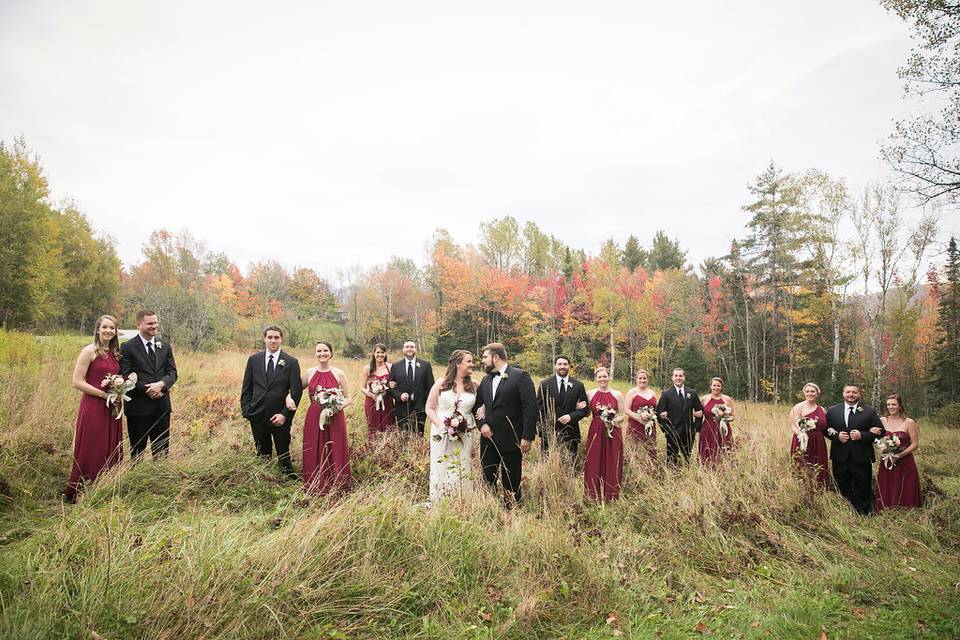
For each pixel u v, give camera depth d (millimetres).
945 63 10141
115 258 48500
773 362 31766
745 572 4117
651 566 4023
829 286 28406
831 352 32438
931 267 25734
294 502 4688
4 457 4770
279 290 53312
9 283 28281
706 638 3074
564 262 45531
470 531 3844
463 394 5477
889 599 3715
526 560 3621
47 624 2396
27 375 8742
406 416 7430
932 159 11133
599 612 3299
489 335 42969
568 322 38438
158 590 2730
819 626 3217
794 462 6188
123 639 2438
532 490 5477
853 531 5117
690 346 33656
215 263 78938
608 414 5891
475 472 5176
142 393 5352
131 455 5262
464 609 3129
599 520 4820
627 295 37031
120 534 3199
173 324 28922
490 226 53219
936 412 20781
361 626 2842
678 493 5266
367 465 5961
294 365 5984
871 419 6387
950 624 3234
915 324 29453
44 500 4469
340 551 3303
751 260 32656
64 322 43500
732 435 7734
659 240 65438
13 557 3129
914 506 6055
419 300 53094
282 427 5840
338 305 71000
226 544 3207
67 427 6156
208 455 5582
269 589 2857
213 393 9766
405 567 3393
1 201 27938
